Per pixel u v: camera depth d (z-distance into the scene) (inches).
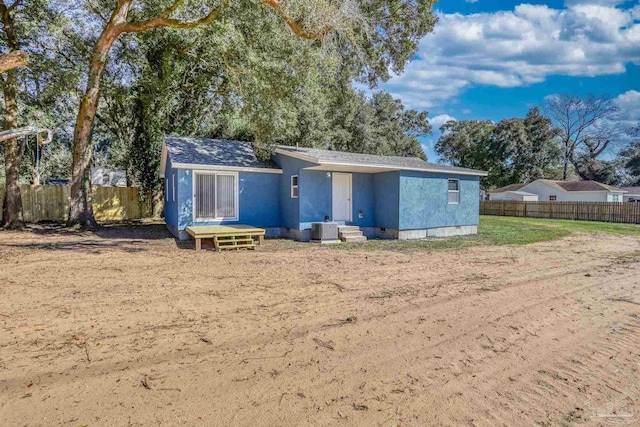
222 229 459.5
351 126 1212.5
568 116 1710.1
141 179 827.4
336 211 555.5
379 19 530.9
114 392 114.3
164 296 223.8
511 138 1674.5
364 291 241.3
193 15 567.5
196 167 503.2
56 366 131.1
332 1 406.0
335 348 150.6
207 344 152.9
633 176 1726.1
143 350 146.0
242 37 514.6
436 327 175.8
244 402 110.3
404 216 550.3
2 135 372.5
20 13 566.3
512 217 1135.0
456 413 107.1
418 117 1685.5
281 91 510.3
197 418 101.7
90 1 600.1
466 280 275.6
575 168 1763.0
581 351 151.9
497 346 155.4
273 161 589.6
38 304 202.7
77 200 579.5
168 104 762.2
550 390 121.4
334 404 110.3
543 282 272.1
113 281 259.0
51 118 644.1
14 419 99.4
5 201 589.3
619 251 442.6
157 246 439.2
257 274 291.7
